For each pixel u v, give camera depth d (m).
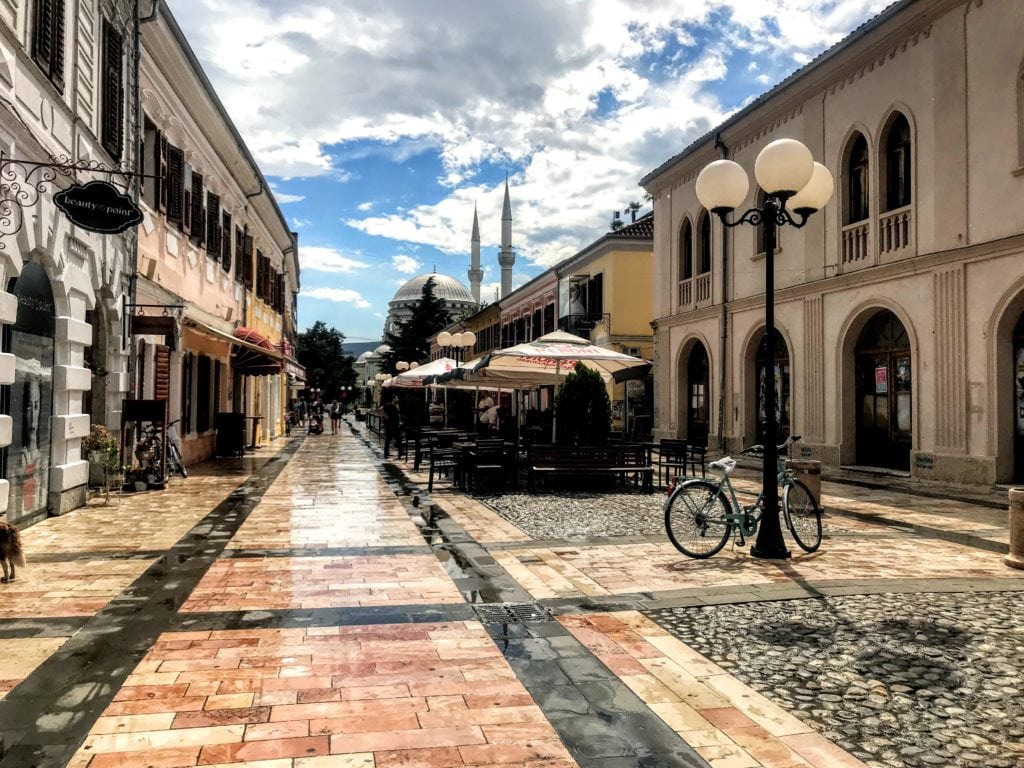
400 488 13.07
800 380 17.62
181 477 14.66
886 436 15.48
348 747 3.36
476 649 4.66
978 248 12.77
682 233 23.48
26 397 8.41
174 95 14.62
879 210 15.17
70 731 3.49
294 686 4.05
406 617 5.32
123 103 11.27
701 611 5.49
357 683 4.10
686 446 14.12
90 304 10.27
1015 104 12.27
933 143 13.77
